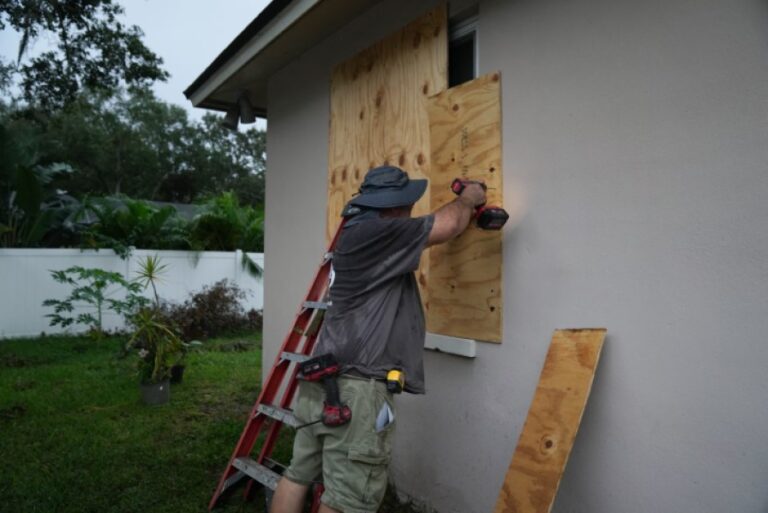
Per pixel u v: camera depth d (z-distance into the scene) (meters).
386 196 2.36
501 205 2.69
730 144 1.81
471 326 2.83
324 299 3.13
